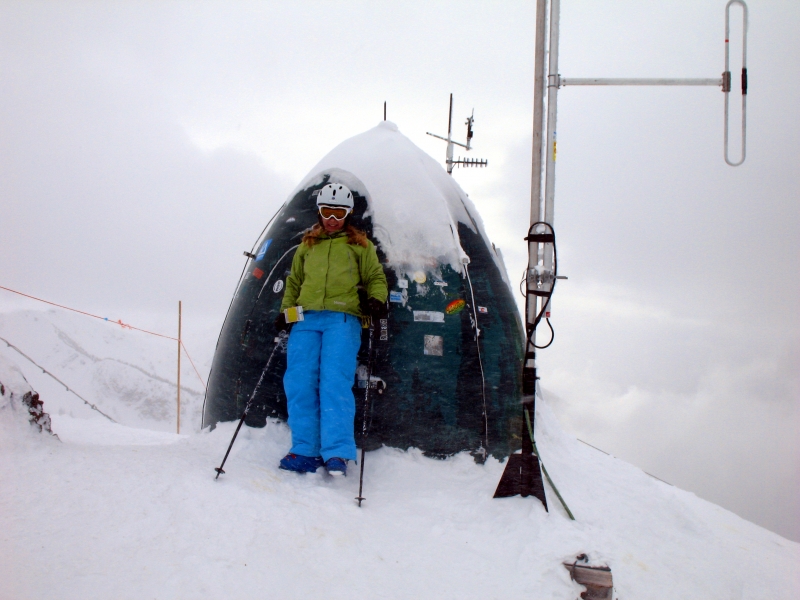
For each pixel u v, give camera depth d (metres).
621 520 3.79
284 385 4.07
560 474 4.24
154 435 5.39
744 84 4.45
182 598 2.45
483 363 4.43
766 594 3.39
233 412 4.57
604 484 4.28
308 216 4.76
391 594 2.80
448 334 4.41
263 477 3.67
